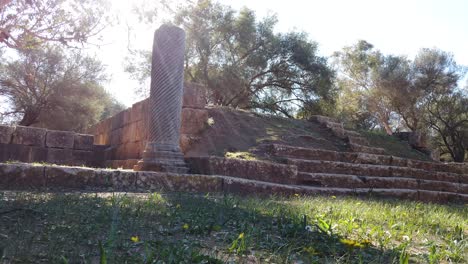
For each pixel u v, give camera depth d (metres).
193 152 11.30
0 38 7.15
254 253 3.07
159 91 9.15
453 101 29.33
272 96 25.72
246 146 12.04
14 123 28.41
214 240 3.45
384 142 17.11
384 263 3.09
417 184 12.66
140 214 4.21
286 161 10.89
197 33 22.73
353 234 4.15
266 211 5.07
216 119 13.09
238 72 23.41
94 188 7.29
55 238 3.04
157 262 2.53
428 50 29.81
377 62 30.52
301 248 3.29
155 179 7.84
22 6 7.32
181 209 4.79
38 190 6.49
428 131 31.34
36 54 24.47
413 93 28.14
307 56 24.39
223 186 8.38
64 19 7.67
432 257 3.27
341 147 14.25
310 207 5.90
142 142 12.59
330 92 25.41
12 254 2.60
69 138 14.40
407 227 4.82
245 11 24.41
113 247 2.89
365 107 31.14
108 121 17.03
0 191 5.93
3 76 25.64
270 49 24.36
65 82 26.12
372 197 9.87
